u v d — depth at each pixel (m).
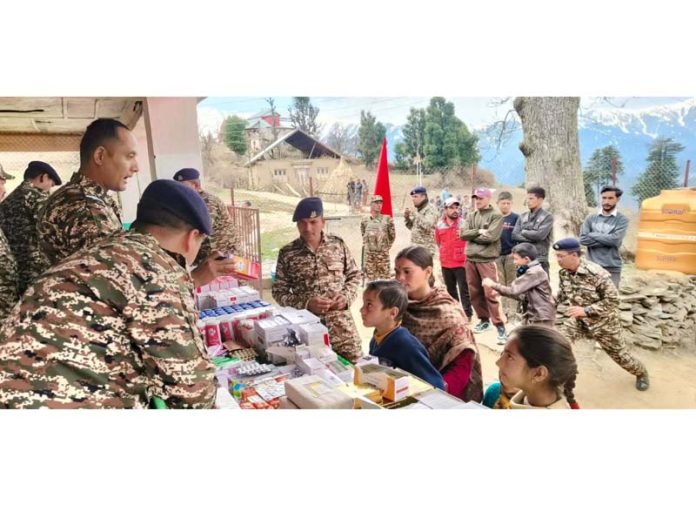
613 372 1.94
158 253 1.22
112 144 1.70
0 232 1.95
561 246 1.94
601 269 1.92
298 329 1.92
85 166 1.72
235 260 2.07
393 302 1.76
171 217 1.28
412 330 1.85
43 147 1.99
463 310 1.91
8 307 1.92
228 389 1.80
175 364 1.17
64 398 1.16
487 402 1.89
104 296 1.16
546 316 1.97
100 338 1.16
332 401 1.71
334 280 2.08
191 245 1.35
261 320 1.97
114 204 1.76
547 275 1.95
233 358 1.90
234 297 2.11
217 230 2.06
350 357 2.06
